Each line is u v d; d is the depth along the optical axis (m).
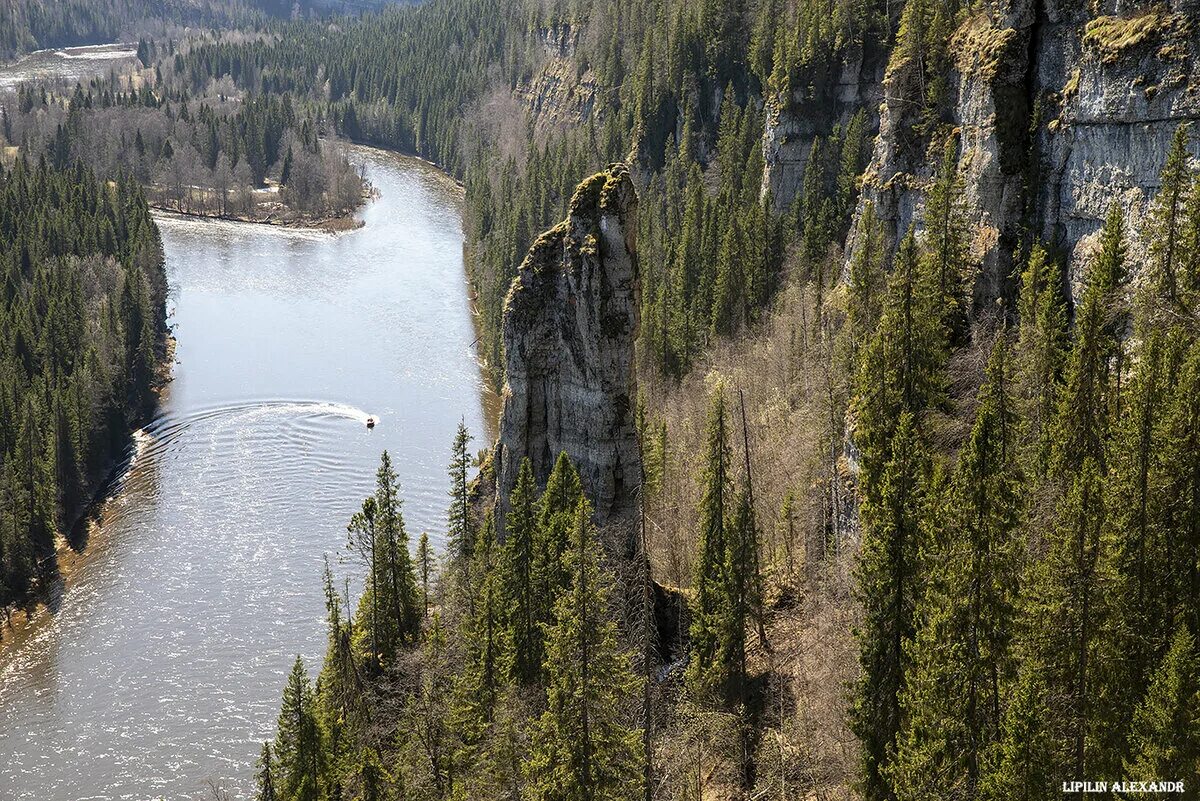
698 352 121.19
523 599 63.16
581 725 46.16
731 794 54.81
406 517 113.31
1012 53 71.75
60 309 144.62
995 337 63.62
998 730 42.56
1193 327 50.72
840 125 137.62
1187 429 44.75
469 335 165.62
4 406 118.81
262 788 63.22
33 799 78.31
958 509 44.84
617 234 69.81
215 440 131.88
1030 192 70.94
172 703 87.38
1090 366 52.62
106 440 127.19
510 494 74.56
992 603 43.47
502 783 51.81
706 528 64.69
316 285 187.38
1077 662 41.91
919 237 78.25
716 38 176.50
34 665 92.44
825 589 63.34
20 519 106.06
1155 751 38.34
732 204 138.62
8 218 185.88
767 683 63.16
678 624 70.50
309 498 118.19
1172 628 43.06
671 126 180.62
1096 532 43.47
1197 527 44.34
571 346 71.38
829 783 52.72
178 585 103.06
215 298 179.62
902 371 61.09
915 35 82.38
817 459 74.19
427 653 64.44
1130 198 62.75
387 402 142.12
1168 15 60.66
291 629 96.38
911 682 44.28
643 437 80.94
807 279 115.69
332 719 63.81
